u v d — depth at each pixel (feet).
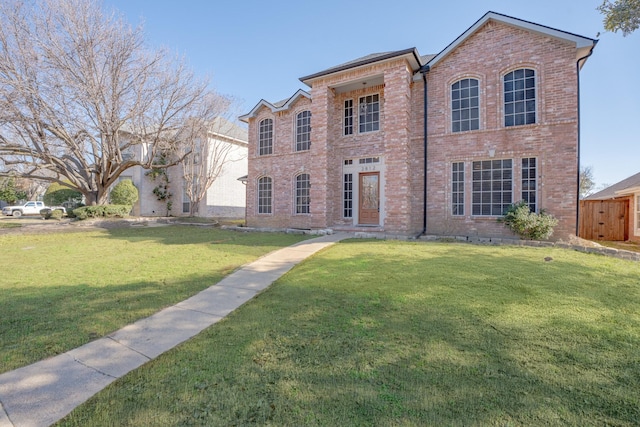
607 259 25.00
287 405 8.40
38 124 52.08
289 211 55.31
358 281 19.48
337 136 50.24
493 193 38.93
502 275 19.93
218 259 28.25
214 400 8.70
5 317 15.05
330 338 12.26
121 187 83.61
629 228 44.32
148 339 12.73
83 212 65.31
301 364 10.45
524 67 37.35
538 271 20.86
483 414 7.87
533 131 36.58
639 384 9.02
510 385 9.05
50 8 48.67
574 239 33.09
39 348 11.98
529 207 36.35
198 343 12.23
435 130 42.24
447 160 41.37
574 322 13.11
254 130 60.08
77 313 15.57
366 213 48.11
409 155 42.65
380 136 46.78
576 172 34.47
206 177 79.05
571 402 8.30
